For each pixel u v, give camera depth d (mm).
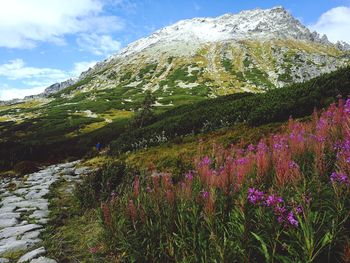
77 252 7266
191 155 18391
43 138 81500
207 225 5031
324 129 7082
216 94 156375
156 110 114062
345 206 4145
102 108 130375
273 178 5266
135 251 5746
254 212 4488
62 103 171875
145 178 10023
